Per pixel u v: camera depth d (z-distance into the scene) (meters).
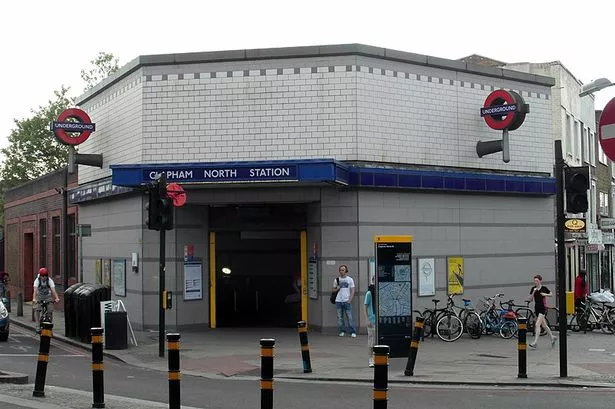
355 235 21.34
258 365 16.23
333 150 21.41
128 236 23.88
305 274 22.52
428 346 19.69
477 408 11.30
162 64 22.23
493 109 23.12
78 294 21.08
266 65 21.75
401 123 22.19
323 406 11.45
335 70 21.47
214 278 22.95
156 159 22.17
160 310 17.75
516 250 24.94
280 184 21.05
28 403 11.11
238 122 21.81
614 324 23.39
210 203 22.30
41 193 36.88
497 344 20.16
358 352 18.08
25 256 40.56
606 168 46.97
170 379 9.95
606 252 46.31
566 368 14.51
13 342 21.55
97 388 10.90
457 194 23.45
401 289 16.27
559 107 34.59
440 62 23.00
